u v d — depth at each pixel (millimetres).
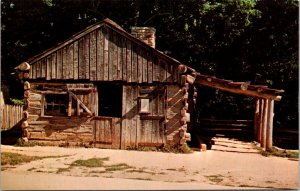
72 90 16562
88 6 28453
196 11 26969
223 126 21797
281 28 26531
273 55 27328
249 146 17391
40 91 16766
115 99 23625
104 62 16453
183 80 15922
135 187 9484
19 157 13195
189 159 14281
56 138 16609
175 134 16031
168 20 28375
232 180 11086
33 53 29156
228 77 28406
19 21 28031
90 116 16500
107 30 16469
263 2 26656
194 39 27703
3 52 29062
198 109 28484
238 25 26438
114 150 15922
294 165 13812
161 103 16141
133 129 16234
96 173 11383
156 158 14250
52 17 28469
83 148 16250
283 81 27312
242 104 28250
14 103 27625
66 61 16625
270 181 11125
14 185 9227
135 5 28375
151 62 16203
